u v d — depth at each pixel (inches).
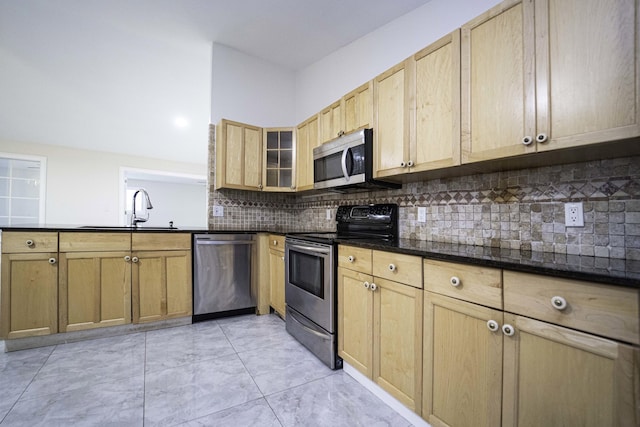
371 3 87.9
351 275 66.6
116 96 156.0
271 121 131.6
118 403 56.7
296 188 117.2
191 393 60.5
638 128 33.5
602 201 45.9
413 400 50.6
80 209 195.9
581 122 38.2
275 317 109.2
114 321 88.0
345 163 80.0
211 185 117.7
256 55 125.5
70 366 70.7
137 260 91.0
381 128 72.1
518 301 36.4
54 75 137.8
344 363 70.6
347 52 112.4
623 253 43.3
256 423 51.9
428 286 48.4
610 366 28.9
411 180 77.5
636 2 33.9
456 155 54.2
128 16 101.6
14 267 77.9
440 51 57.7
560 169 51.1
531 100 43.4
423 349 49.1
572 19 39.2
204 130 193.9
